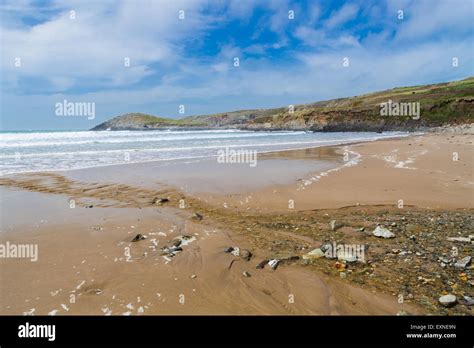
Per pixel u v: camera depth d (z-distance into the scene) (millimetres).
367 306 4176
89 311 3926
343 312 4055
